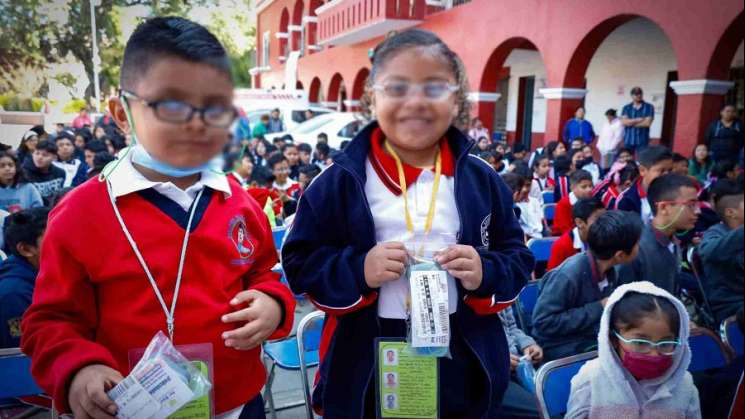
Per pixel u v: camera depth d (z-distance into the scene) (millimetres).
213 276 1084
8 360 1714
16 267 1997
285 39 13289
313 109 12734
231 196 1179
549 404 1729
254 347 1153
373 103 1203
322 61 15852
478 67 9945
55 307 981
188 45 713
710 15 6027
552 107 8648
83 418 910
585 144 7621
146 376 920
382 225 1201
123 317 1014
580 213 2795
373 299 1181
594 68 10750
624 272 2379
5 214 3262
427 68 1079
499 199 1324
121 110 968
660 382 1619
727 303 2348
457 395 1255
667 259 2504
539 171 6402
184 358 987
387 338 1196
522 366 2109
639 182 3500
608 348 1629
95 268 993
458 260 1117
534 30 8773
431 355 1148
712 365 2023
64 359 930
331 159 1239
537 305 2242
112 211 1017
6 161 3645
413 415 1201
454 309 1232
